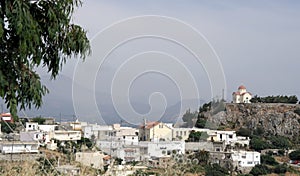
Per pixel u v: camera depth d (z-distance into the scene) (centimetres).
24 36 339
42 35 379
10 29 350
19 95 365
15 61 361
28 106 370
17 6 333
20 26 333
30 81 363
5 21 340
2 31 327
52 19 369
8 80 357
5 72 357
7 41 357
